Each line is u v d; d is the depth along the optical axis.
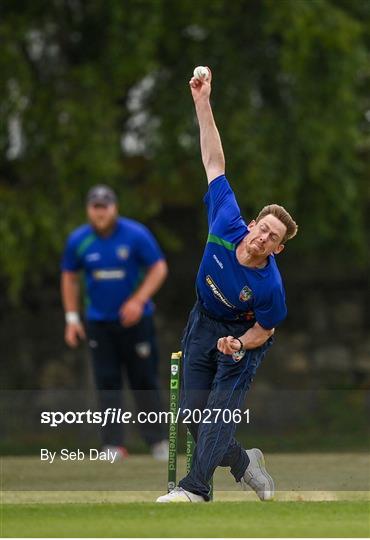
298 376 53.00
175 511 18.89
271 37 48.62
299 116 46.78
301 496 23.23
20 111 45.78
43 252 45.81
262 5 46.66
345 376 53.09
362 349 53.28
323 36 46.00
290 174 46.78
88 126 45.44
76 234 34.72
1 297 53.38
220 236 20.78
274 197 46.78
